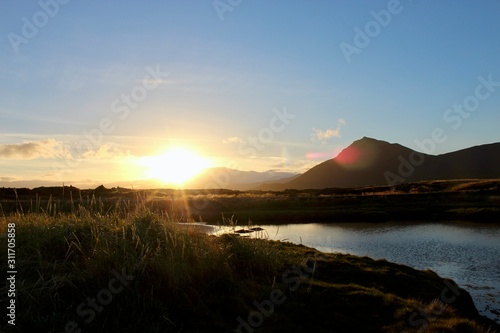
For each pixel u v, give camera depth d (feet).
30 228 39.11
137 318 27.48
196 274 33.78
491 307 49.34
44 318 26.30
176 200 164.66
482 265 73.10
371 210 161.99
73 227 38.96
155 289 30.83
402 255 82.84
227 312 30.66
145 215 42.19
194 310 29.63
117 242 34.76
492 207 155.94
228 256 37.96
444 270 69.51
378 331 30.58
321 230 122.52
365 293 37.52
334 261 50.93
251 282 36.24
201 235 42.96
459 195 189.26
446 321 33.12
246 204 176.45
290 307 32.94
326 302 35.24
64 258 34.94
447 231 117.19
